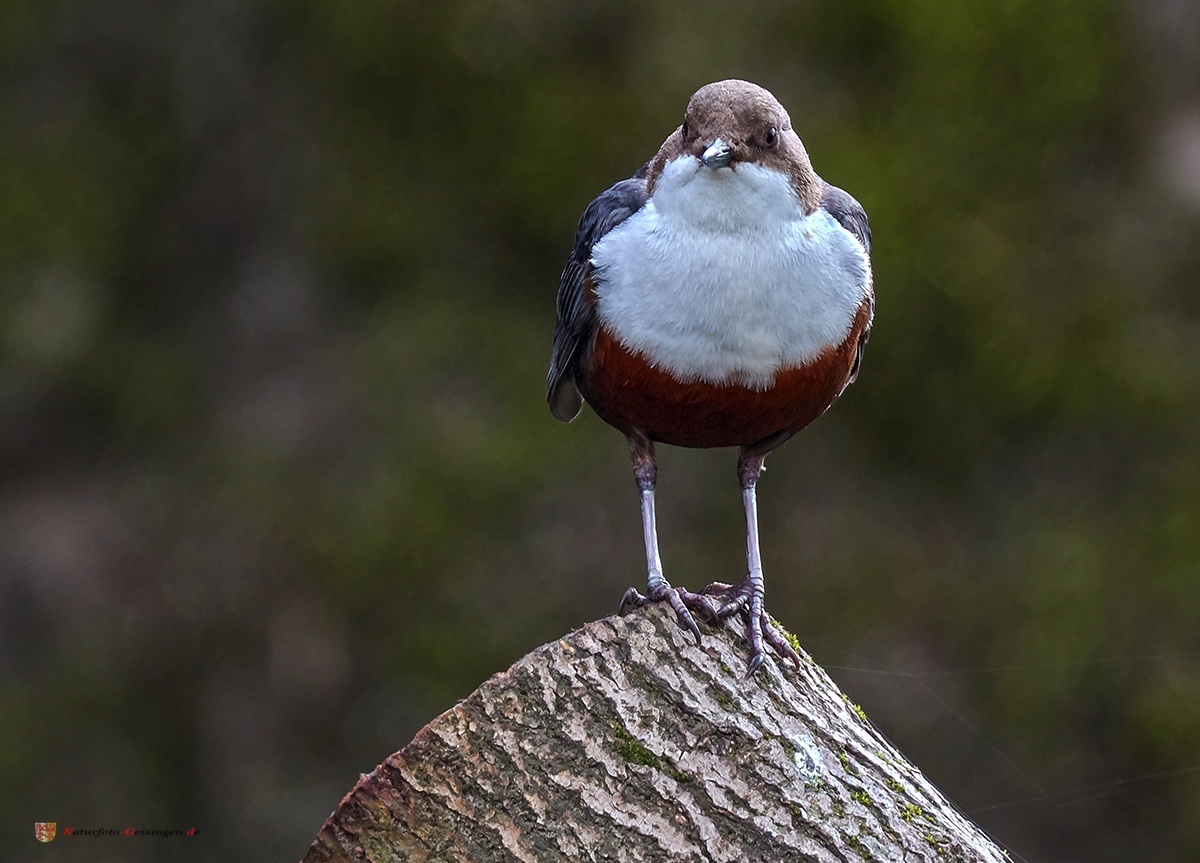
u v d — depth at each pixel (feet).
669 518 44.91
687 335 20.26
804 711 17.60
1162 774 43.57
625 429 22.02
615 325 20.67
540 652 17.07
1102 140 49.14
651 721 16.94
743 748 17.06
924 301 46.37
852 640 44.27
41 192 49.26
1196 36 49.47
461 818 16.60
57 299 49.52
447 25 47.60
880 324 45.88
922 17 47.70
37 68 50.19
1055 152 48.14
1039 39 47.96
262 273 49.24
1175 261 48.08
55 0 49.67
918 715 44.01
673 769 16.80
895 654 44.29
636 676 17.11
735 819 16.78
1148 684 44.11
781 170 20.22
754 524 22.18
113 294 50.01
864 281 20.84
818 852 16.83
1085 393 46.65
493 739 16.72
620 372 20.88
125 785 45.65
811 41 47.85
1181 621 44.70
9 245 49.26
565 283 22.33
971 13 48.01
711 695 17.22
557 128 46.62
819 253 20.26
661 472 45.06
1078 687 44.39
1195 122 49.32
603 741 16.81
